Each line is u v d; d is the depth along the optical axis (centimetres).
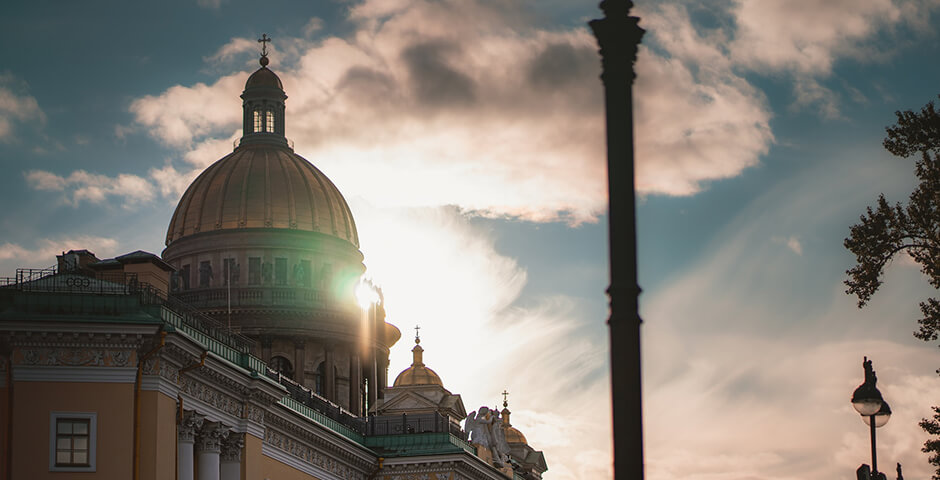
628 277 2419
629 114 2462
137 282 6869
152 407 6550
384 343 14488
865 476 4712
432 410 11781
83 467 6406
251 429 7725
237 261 13838
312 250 14025
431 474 10544
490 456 12038
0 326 6412
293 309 13700
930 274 6109
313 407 9888
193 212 14125
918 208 6091
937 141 6088
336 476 9669
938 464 6347
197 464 7200
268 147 14662
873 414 4678
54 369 6469
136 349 6531
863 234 6159
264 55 15412
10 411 6438
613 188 2442
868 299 6147
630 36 2477
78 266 6994
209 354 7081
